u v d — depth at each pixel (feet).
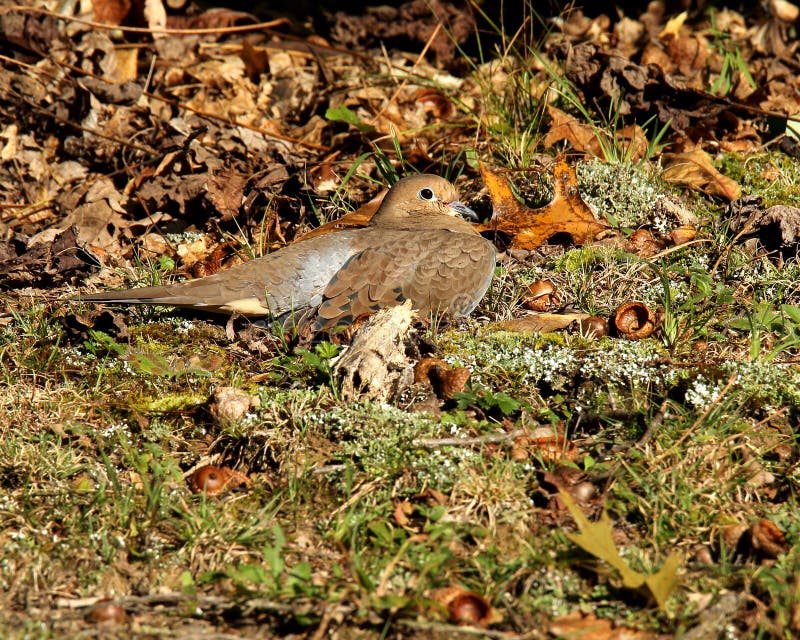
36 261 39.50
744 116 49.26
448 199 40.52
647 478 26.32
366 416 28.40
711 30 60.13
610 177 41.88
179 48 57.88
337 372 30.35
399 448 27.40
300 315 35.65
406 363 30.25
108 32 57.41
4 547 24.90
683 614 22.24
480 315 36.83
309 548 25.07
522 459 27.61
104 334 33.71
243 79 55.72
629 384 30.35
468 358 31.89
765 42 61.77
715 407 28.55
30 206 46.32
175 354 33.35
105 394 31.17
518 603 22.93
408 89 54.80
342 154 48.49
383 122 50.47
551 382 30.83
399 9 63.36
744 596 22.52
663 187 42.91
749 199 39.96
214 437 29.63
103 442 28.99
